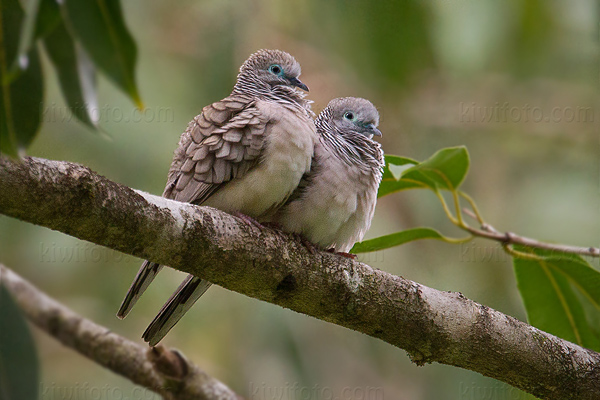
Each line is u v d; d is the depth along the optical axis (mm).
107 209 5496
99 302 11055
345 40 11031
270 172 7508
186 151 7895
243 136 7586
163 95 11203
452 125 13469
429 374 11617
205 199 7719
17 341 6434
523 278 8125
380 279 6816
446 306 6891
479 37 11328
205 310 11117
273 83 8859
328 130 8281
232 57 11602
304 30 12070
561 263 7895
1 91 5082
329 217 7777
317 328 11727
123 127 10758
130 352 8383
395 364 11758
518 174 13344
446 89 13477
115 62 5047
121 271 11266
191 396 8156
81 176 5375
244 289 6574
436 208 12148
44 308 8641
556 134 13680
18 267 10969
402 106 13188
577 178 13109
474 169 13312
